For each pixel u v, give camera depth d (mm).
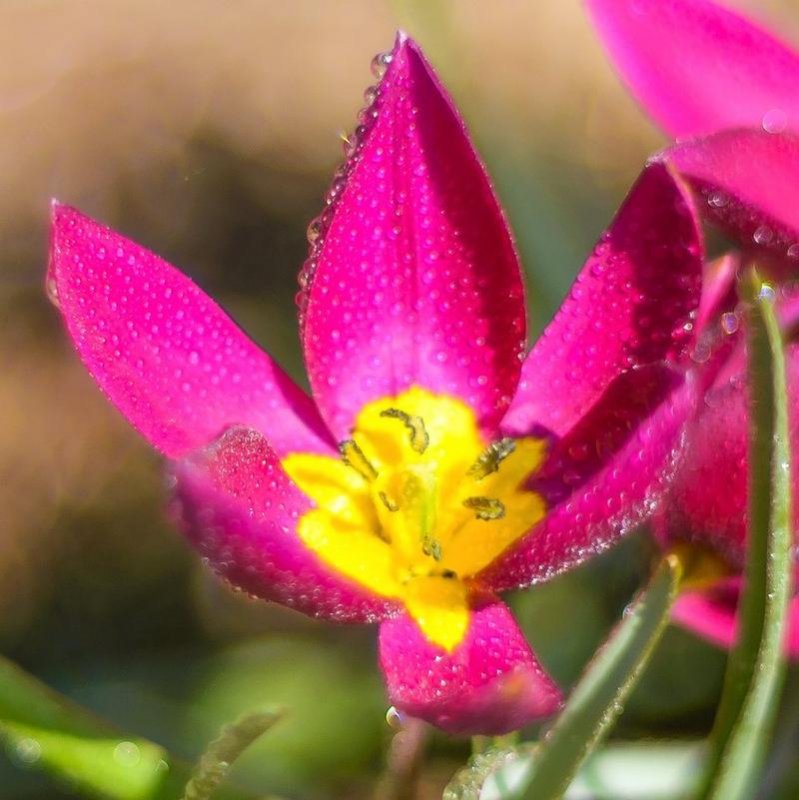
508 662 329
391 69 339
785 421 314
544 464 345
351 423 348
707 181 341
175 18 730
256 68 685
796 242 343
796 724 365
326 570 329
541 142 561
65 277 332
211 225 564
